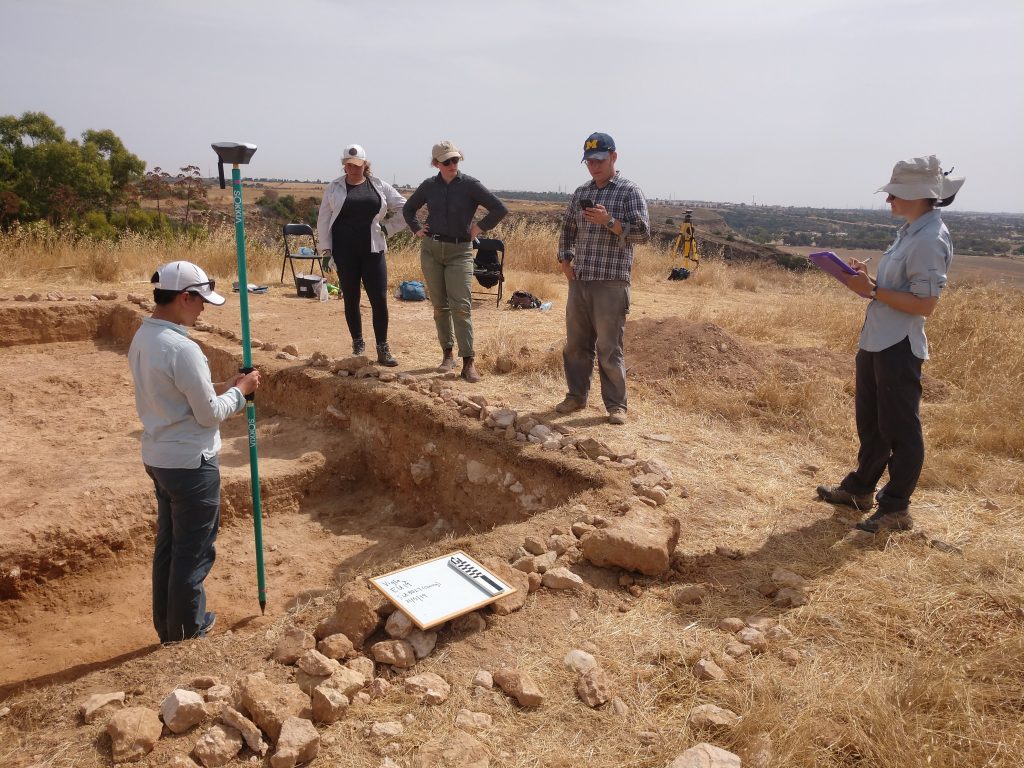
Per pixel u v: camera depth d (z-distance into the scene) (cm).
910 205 354
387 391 589
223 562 470
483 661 276
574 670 271
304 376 646
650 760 228
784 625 303
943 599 319
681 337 716
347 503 570
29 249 1178
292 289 1134
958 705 249
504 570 324
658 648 286
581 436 514
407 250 1423
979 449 507
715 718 243
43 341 864
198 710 235
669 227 2534
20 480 517
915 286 349
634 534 346
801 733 233
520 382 660
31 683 363
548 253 1433
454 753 223
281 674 261
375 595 297
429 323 910
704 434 543
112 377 775
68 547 442
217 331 799
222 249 1264
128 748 222
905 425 371
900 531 383
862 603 317
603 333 541
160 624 352
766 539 382
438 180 622
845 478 427
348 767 221
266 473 536
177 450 317
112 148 2730
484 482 510
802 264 2067
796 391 607
